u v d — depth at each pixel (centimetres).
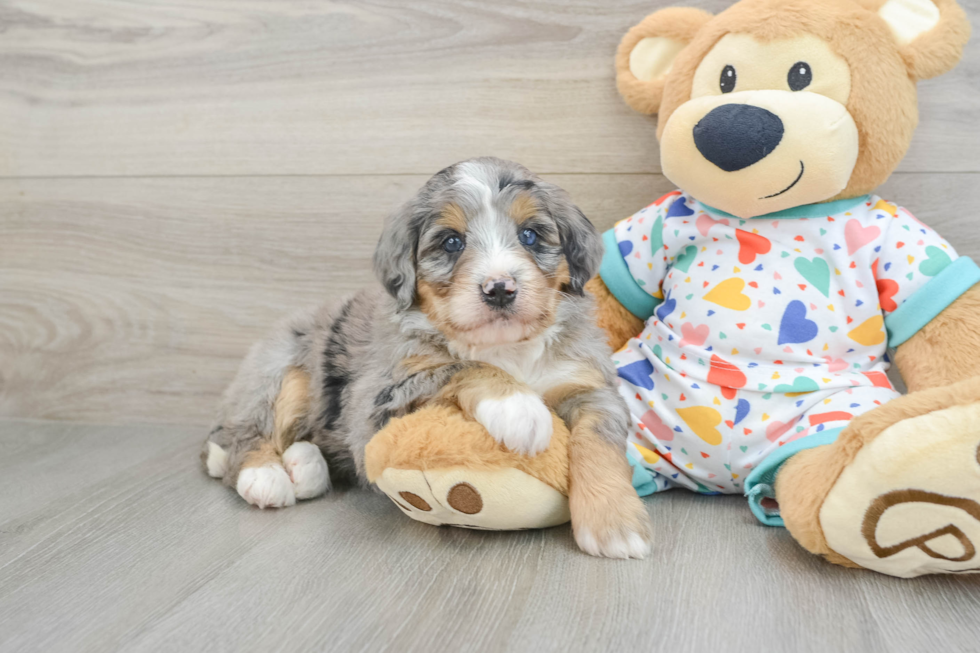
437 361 65
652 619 52
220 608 54
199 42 87
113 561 61
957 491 52
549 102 82
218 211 89
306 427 75
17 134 91
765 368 68
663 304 73
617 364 73
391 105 84
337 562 60
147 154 89
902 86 66
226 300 90
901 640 50
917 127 76
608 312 76
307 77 86
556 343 67
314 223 87
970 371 64
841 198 69
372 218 86
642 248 74
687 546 61
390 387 64
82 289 92
